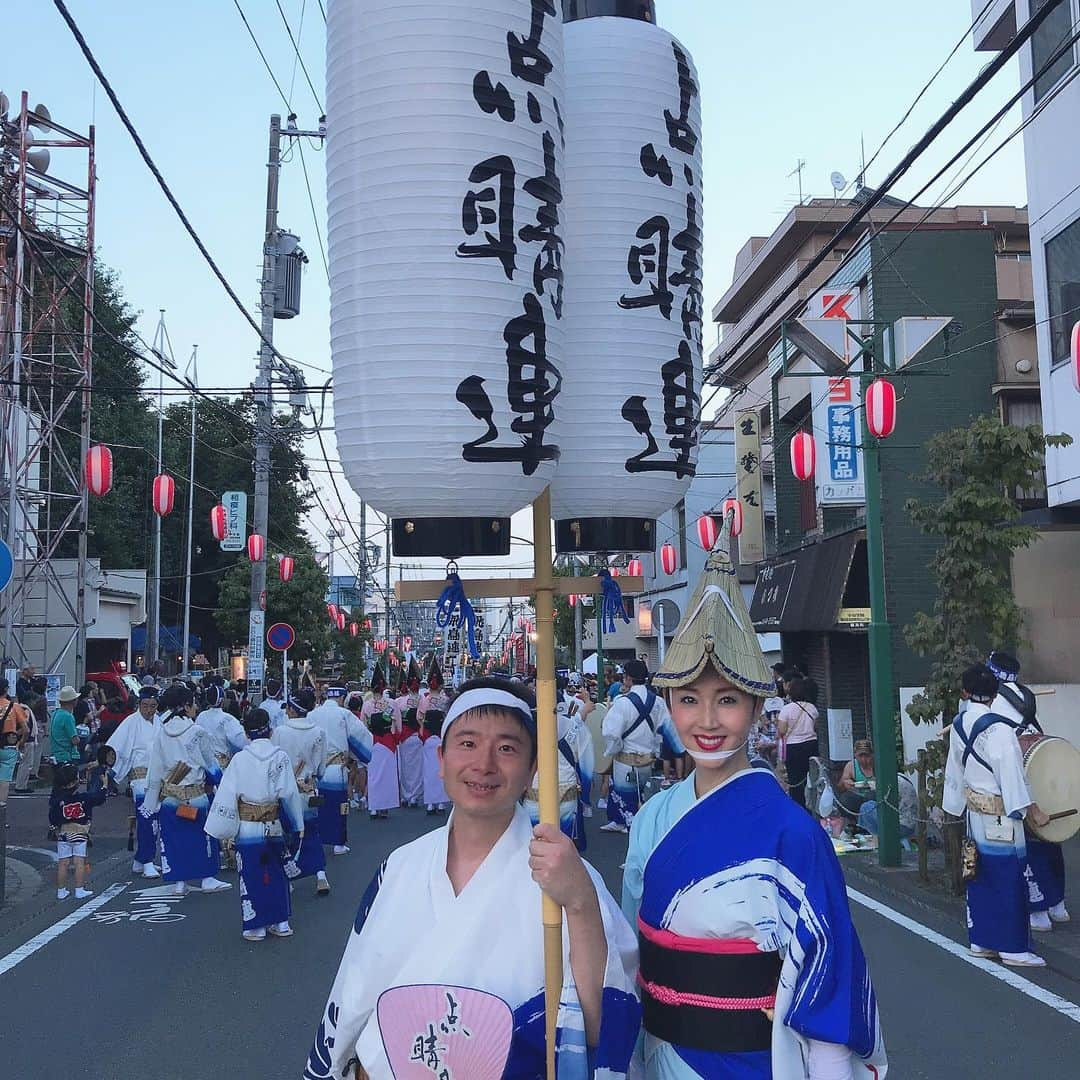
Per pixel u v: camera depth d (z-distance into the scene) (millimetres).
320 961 7711
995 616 10617
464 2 2982
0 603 22062
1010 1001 6453
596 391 3523
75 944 8266
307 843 10125
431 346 2932
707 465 33281
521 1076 2463
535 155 3051
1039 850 8008
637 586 3033
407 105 2965
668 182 3664
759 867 2641
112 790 17125
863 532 17078
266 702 14344
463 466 2945
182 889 10180
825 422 16891
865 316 17391
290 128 19734
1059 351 12789
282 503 45625
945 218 28312
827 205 27500
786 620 19266
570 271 3561
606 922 2596
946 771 7664
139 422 40156
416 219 2947
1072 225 12375
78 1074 5547
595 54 3645
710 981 2645
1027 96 13383
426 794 15961
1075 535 13938
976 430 10539
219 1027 6266
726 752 2803
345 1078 2736
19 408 23891
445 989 2459
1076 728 13141
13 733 14867
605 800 15875
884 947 7688
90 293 22234
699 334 3805
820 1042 2555
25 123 20734
